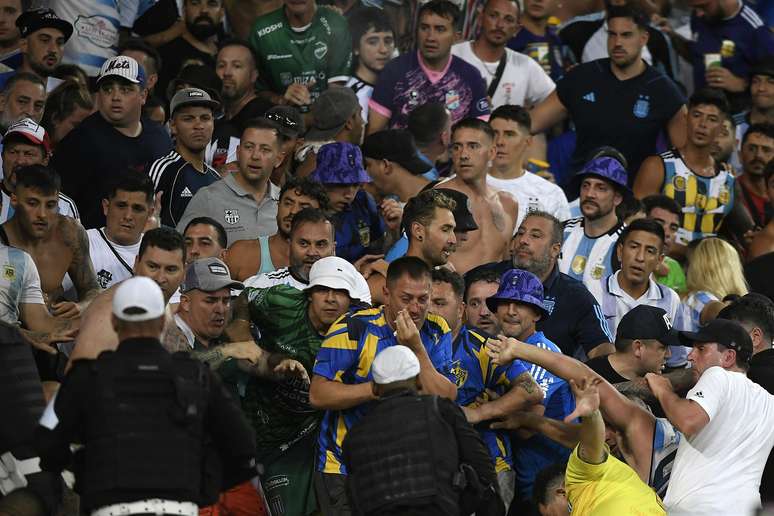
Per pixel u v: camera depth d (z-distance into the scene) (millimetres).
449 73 40688
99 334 22516
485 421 26312
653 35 46875
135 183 30547
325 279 26641
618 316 33656
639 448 25562
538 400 25703
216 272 26766
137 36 41969
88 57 40906
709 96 40000
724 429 24328
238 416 20547
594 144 41750
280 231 30672
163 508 19625
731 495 24203
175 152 34438
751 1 48406
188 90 34188
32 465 23125
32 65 38000
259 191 33312
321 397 24734
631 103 41469
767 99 45125
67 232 29047
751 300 28422
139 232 30641
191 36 42000
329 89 37688
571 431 25719
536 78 42844
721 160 41094
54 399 19984
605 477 24250
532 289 27094
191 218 32688
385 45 41688
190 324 26859
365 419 22812
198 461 20031
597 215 34625
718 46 47000
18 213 28562
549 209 37250
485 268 31281
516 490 26938
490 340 25000
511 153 37188
